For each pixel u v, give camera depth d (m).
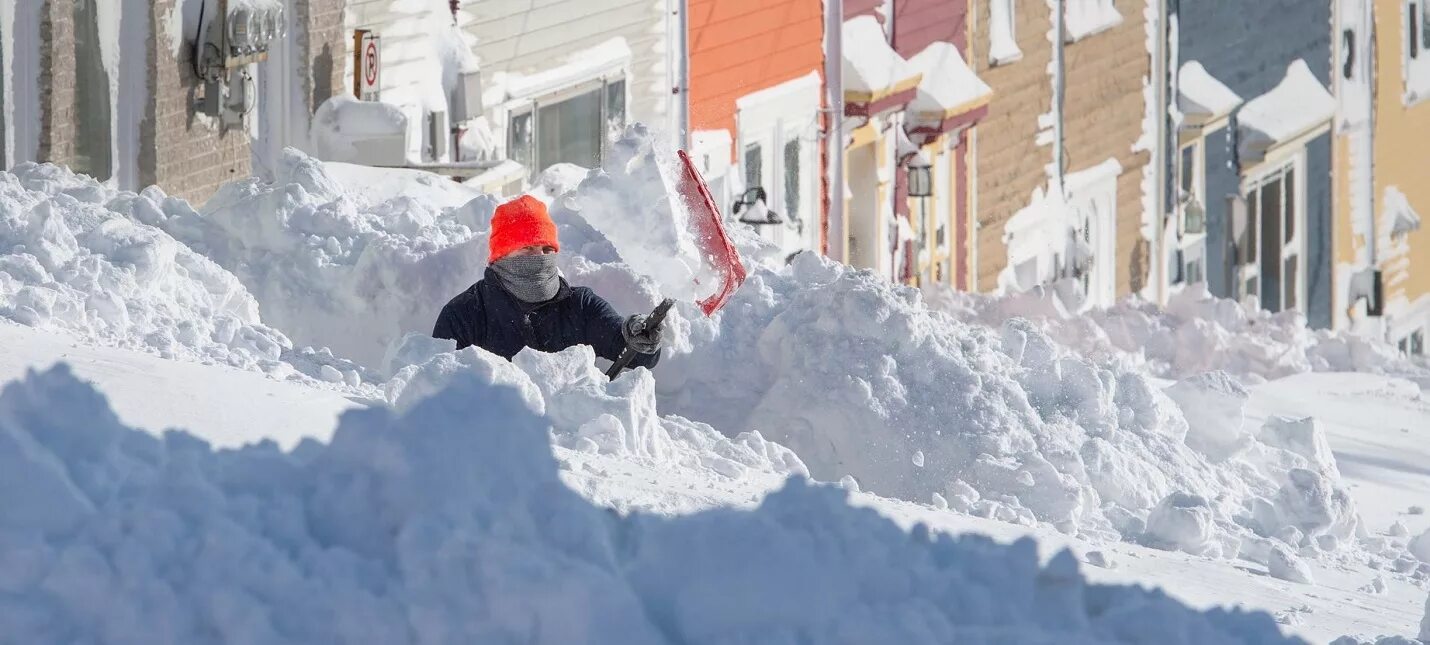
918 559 9.32
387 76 49.53
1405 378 48.34
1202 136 99.50
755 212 61.69
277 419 15.25
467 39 52.66
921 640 8.62
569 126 58.31
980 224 80.88
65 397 9.69
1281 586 18.61
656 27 61.94
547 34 56.38
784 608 8.71
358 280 26.02
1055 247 86.94
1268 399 42.12
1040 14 85.00
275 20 44.50
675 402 25.03
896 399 23.84
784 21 66.75
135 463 9.53
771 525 8.98
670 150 24.23
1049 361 25.08
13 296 19.19
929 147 76.31
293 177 28.59
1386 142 120.31
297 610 8.37
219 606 8.30
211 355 19.64
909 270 75.00
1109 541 21.09
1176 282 98.25
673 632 8.69
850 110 70.38
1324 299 111.62
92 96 40.09
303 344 26.08
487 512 8.87
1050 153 86.38
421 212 28.19
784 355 24.70
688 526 9.03
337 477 9.20
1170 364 48.00
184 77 42.81
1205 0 100.50
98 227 22.30
